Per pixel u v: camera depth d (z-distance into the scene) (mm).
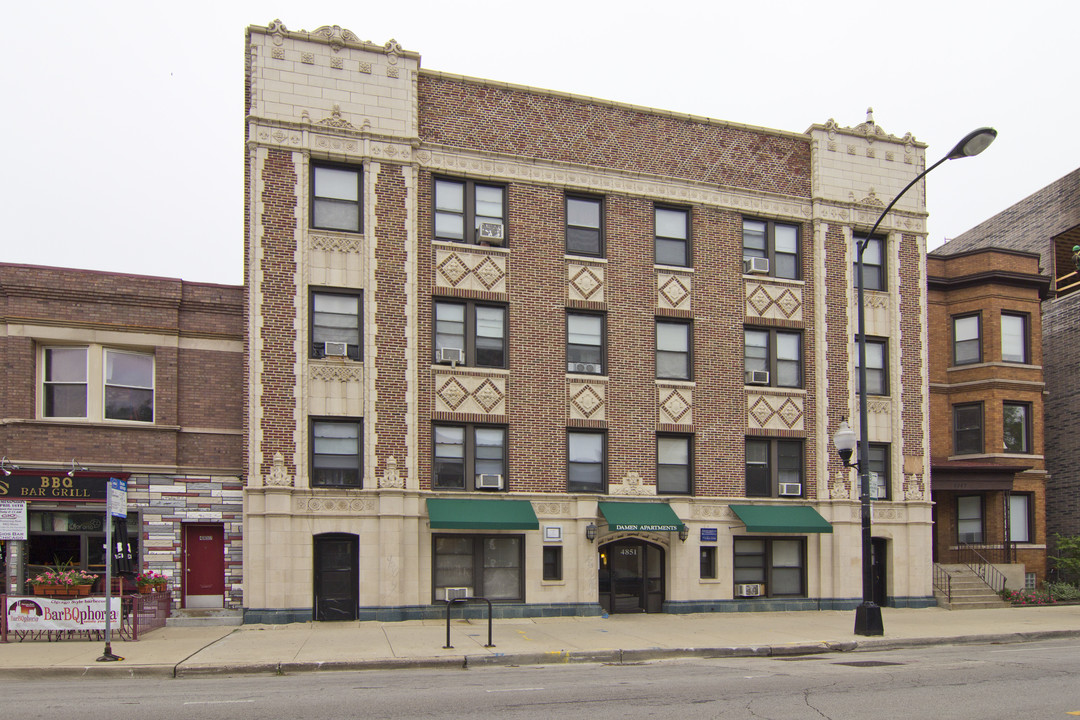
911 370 28359
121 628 18438
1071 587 29906
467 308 24078
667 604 24906
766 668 15945
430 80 24391
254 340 22016
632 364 25375
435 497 23078
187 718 11000
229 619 21312
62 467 21250
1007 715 11203
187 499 22188
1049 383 35531
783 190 27688
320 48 23312
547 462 24203
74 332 21781
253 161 22453
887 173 28906
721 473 25906
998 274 31562
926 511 27828
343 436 22688
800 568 26672
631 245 25812
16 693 13242
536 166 25016
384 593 22109
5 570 20969
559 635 19875
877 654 18297
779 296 27219
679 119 26812
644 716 11125
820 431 26984
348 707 11742
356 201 23453
